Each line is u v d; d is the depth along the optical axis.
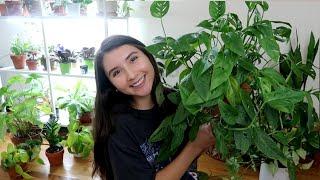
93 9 2.14
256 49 0.86
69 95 2.27
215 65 0.66
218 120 0.76
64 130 2.35
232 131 0.72
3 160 1.84
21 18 2.15
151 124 1.01
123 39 0.94
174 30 2.06
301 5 1.75
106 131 0.99
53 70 2.30
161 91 0.97
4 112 2.06
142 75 0.94
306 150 1.21
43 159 2.06
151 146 0.99
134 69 0.92
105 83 1.02
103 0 1.95
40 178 1.85
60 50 2.23
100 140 1.01
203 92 0.67
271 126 0.77
